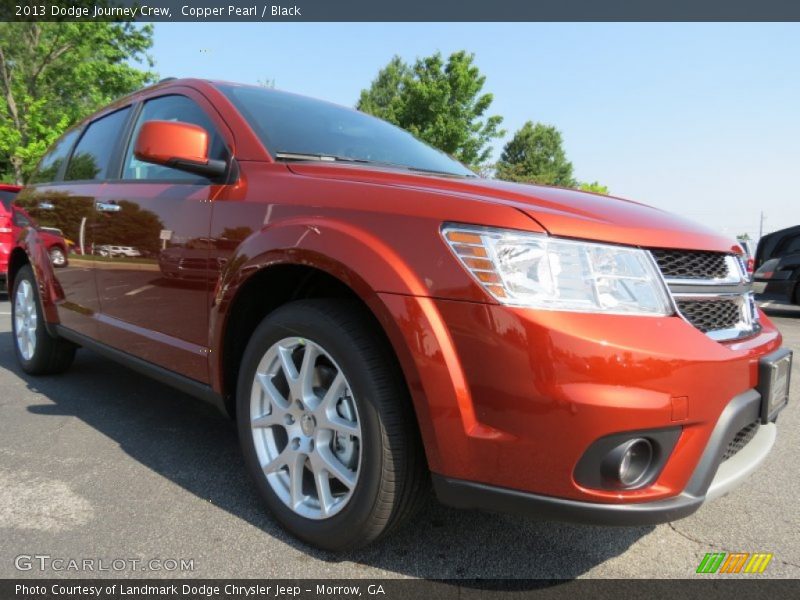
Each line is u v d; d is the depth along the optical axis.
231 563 1.84
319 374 1.94
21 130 17.06
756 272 9.17
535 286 1.53
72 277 3.30
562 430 1.47
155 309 2.59
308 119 2.75
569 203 1.86
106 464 2.58
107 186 3.05
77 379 3.97
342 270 1.74
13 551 1.88
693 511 1.58
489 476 1.56
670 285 1.72
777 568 1.91
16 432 2.94
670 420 1.51
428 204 1.71
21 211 4.07
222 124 2.48
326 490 1.87
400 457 1.70
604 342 1.48
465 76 21.59
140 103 3.16
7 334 5.50
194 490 2.34
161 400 3.54
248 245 2.03
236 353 2.25
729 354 1.66
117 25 18.81
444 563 1.88
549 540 2.04
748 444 1.92
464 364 1.56
